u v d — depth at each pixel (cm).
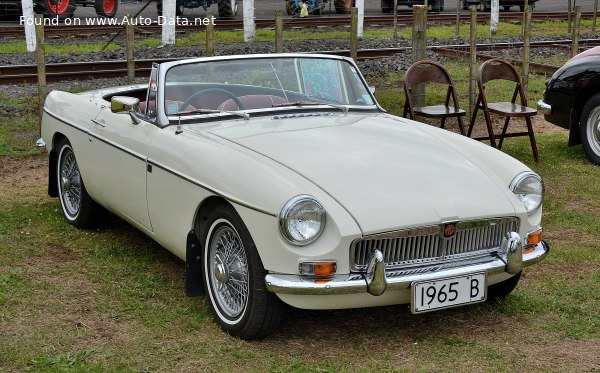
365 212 378
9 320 431
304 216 368
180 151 445
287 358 390
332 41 1745
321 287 367
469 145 472
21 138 915
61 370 372
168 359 388
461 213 394
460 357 394
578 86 810
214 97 498
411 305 381
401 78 1348
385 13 2783
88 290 479
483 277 399
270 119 486
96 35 1950
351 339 414
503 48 1667
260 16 2531
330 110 516
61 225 617
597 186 726
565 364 386
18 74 1278
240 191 393
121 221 629
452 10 2855
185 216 441
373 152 434
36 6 2170
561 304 458
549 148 886
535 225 429
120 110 489
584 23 2350
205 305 459
